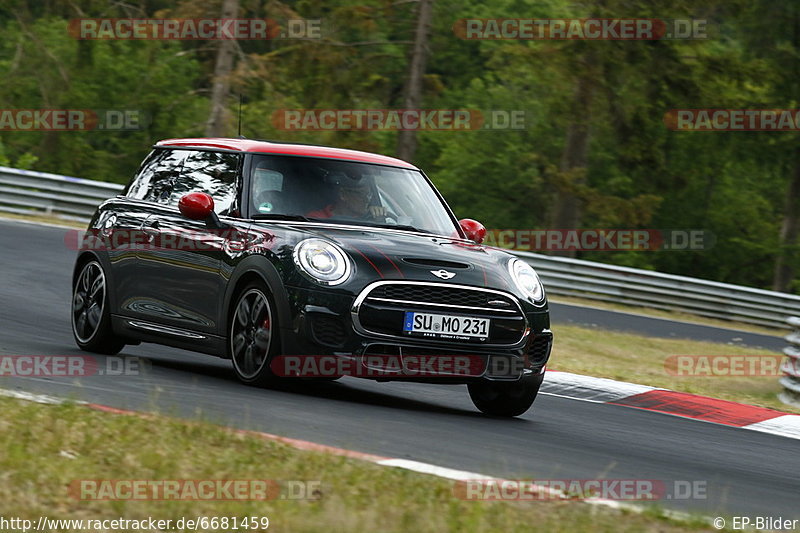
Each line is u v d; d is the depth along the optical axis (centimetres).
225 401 1775
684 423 2289
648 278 6062
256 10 6081
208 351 2067
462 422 1902
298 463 1340
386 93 7200
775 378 3609
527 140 11638
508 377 1944
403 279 1873
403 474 1346
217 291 2028
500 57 11269
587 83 7362
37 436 1334
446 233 2172
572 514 1235
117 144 10612
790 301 6228
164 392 1819
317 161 2173
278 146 2188
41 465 1207
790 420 2483
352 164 2198
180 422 1493
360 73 6856
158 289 2175
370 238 1972
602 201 7925
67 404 1529
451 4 11662
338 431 1630
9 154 9594
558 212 8275
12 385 1728
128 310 2252
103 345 2339
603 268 5988
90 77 10244
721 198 12156
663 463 1738
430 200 2244
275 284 1894
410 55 6625
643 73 7488
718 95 7844
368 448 1530
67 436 1353
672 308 6106
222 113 5819
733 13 7812
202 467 1282
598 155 10812
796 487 1680
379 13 6762
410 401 2144
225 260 2017
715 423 2355
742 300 6188
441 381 1916
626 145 7825
